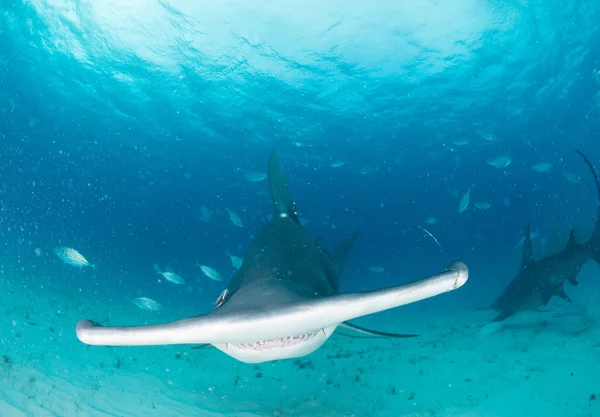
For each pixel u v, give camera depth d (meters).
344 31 19.56
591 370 6.85
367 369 8.45
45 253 24.64
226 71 22.31
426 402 6.49
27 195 52.38
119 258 38.69
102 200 59.06
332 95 24.91
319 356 9.45
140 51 20.50
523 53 21.06
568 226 25.50
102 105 26.53
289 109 26.59
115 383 6.56
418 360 8.84
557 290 8.84
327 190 51.62
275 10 18.28
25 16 18.30
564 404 5.80
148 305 8.63
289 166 39.16
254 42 20.08
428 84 23.75
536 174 43.50
